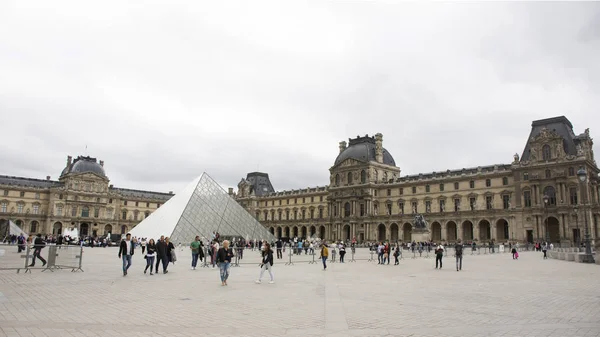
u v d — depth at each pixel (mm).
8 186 182375
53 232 187500
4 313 18766
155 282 31406
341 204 164625
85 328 16156
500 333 15797
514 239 122375
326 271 43688
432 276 38000
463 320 18094
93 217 196625
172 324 17078
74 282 30438
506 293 26266
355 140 171250
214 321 17734
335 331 16062
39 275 34875
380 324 17297
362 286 30000
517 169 123562
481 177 133500
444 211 141000
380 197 160125
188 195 98750
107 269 41719
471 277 36969
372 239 154875
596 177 119438
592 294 25750
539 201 117562
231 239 98250
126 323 17156
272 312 19797
